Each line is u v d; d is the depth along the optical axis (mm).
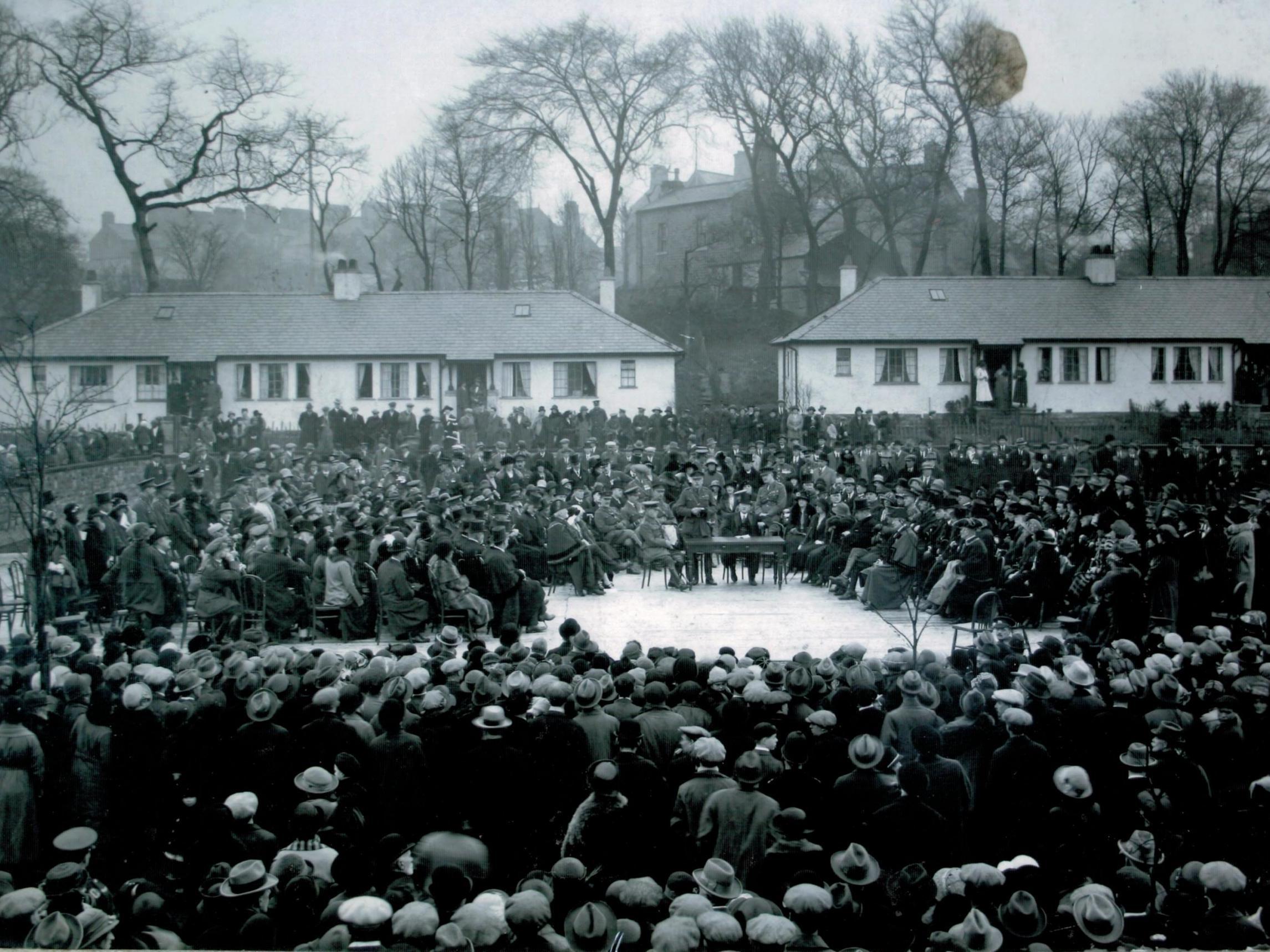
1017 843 6398
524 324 39156
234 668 7926
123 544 15484
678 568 18484
